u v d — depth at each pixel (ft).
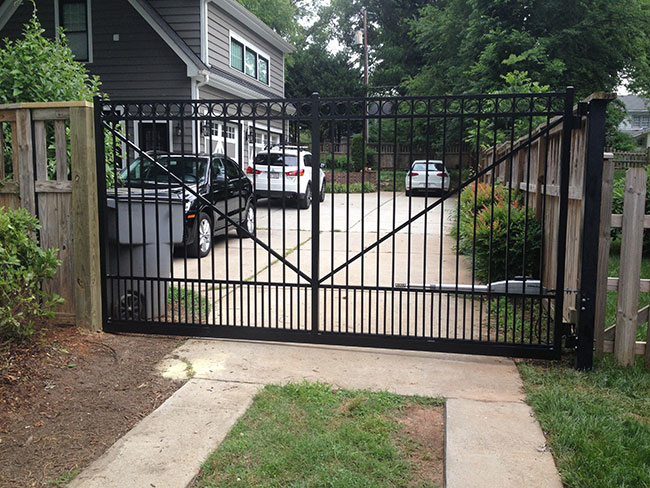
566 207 13.23
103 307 15.89
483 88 54.85
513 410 11.11
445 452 9.51
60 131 15.19
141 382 12.52
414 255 28.45
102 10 46.55
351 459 9.39
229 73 52.26
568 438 9.78
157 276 15.76
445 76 76.33
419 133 88.63
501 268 20.76
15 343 13.71
